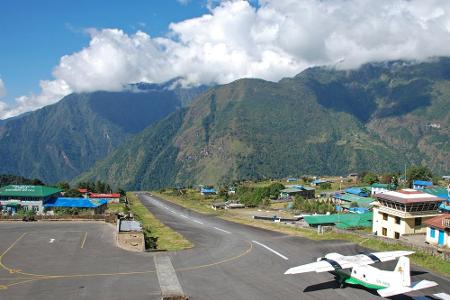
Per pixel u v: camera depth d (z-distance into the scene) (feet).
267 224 299.99
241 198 574.97
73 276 155.12
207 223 322.55
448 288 143.74
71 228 241.96
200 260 180.45
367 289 143.54
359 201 435.94
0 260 173.78
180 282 150.71
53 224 255.70
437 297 135.33
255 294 139.33
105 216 273.33
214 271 164.55
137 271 162.40
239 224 310.86
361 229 280.92
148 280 152.35
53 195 378.73
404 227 236.43
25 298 134.00
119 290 141.90
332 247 205.87
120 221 225.56
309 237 234.79
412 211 237.04
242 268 168.96
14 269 162.30
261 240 227.61
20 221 265.13
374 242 208.03
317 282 151.12
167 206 551.18
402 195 242.99
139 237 198.29
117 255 184.55
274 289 143.95
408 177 605.73
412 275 156.76
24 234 223.71
